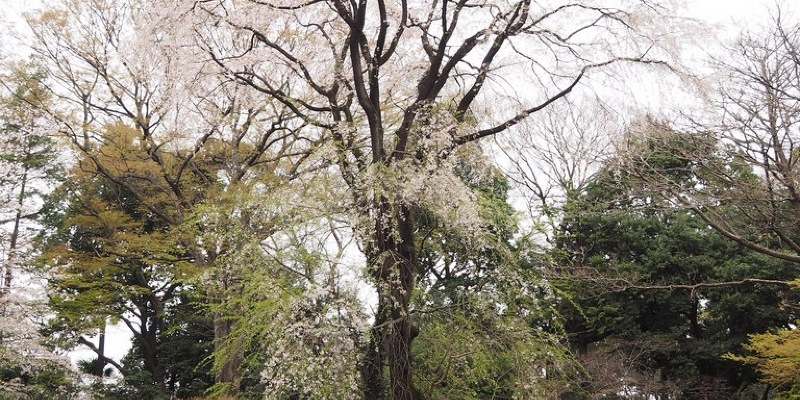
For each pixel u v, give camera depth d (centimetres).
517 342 739
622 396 1350
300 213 736
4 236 1222
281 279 702
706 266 1486
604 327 1488
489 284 769
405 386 716
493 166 1002
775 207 1030
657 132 1070
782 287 1406
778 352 1039
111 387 1692
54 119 1221
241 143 1376
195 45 999
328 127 923
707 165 1086
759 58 980
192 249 1225
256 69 1102
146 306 2006
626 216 1567
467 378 781
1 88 1347
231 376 1098
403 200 738
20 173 1276
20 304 1177
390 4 985
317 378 674
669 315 1552
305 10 1012
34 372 1498
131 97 1310
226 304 831
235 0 925
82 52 1263
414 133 863
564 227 1620
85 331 1404
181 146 1292
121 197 1817
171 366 1877
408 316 736
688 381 1410
